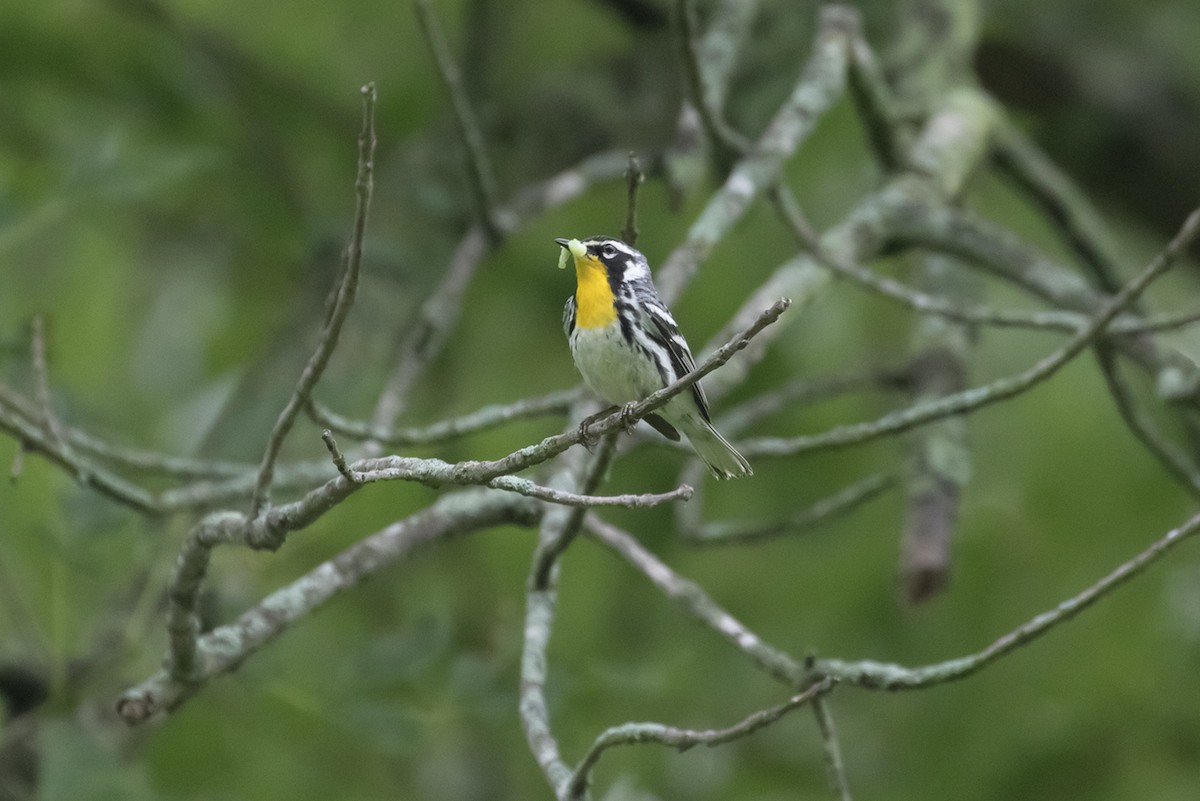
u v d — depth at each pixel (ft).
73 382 38.01
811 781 41.47
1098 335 26.21
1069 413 42.86
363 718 30.96
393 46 47.65
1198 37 49.49
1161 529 41.19
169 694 23.12
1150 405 43.01
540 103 45.60
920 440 32.73
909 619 40.98
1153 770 39.29
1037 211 44.88
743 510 43.80
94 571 30.83
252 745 36.68
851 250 33.06
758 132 44.52
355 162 46.52
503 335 46.39
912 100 38.81
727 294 44.60
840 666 23.59
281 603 24.64
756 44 45.34
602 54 47.78
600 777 38.34
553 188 36.91
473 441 42.73
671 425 27.94
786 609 42.09
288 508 20.35
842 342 44.98
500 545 41.34
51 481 34.37
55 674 31.24
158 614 32.76
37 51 45.09
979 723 40.04
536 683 24.84
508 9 48.62
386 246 41.09
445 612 35.50
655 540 43.01
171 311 45.93
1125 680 40.09
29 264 40.96
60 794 28.30
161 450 40.52
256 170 45.88
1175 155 48.06
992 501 42.47
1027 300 47.70
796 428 44.14
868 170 46.39
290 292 45.52
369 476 19.10
